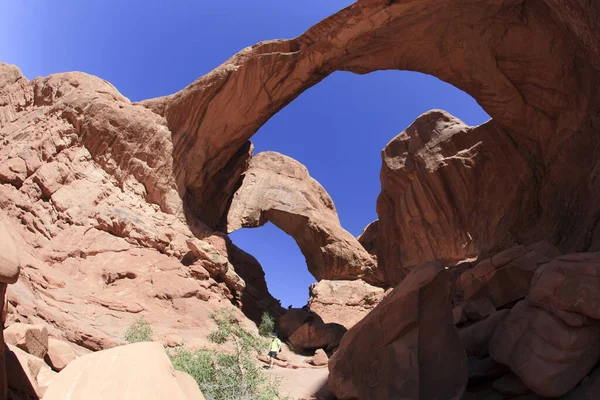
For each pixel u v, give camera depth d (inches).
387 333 271.9
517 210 797.9
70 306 432.8
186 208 740.0
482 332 312.5
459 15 633.6
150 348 129.3
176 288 581.3
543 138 719.1
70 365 118.7
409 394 247.3
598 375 227.5
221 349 439.5
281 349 593.6
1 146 656.4
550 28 605.3
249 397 282.8
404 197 1104.2
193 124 754.2
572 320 232.1
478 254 892.0
